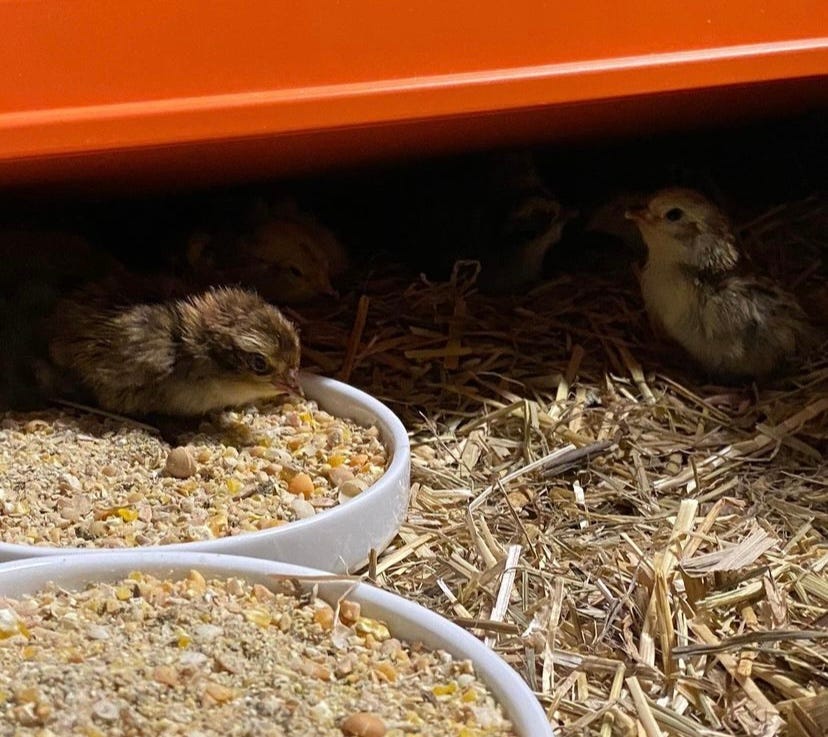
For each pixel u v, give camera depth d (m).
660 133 0.58
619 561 0.35
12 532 0.33
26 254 0.42
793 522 0.38
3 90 0.35
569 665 0.31
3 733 0.25
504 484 0.39
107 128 0.36
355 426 0.39
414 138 0.46
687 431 0.43
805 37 0.42
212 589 0.30
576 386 0.45
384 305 0.49
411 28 0.38
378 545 0.35
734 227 0.53
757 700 0.31
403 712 0.27
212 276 0.46
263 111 0.37
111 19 0.36
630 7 0.40
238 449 0.38
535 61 0.39
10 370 0.40
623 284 0.52
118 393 0.39
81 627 0.29
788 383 0.46
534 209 0.51
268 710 0.26
